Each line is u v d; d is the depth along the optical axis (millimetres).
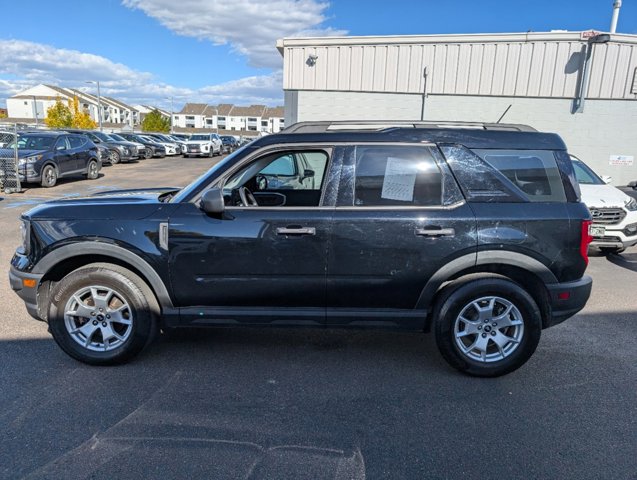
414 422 2836
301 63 13922
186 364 3545
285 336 4105
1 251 6664
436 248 3227
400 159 3307
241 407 2969
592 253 7570
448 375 3445
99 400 3016
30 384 3191
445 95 13469
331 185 3301
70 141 15508
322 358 3693
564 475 2379
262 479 2322
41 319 3529
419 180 3295
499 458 2508
